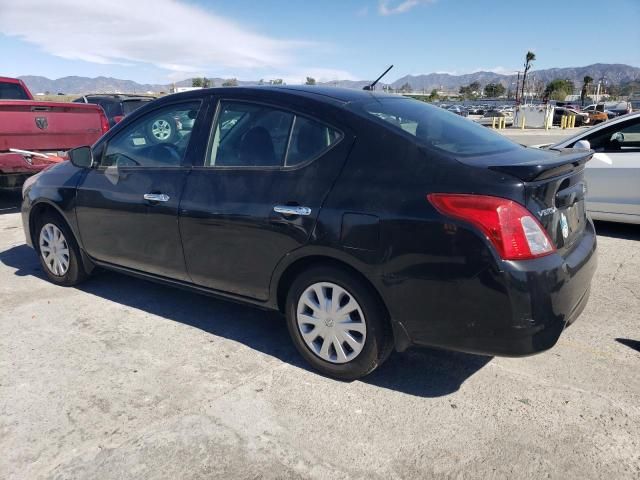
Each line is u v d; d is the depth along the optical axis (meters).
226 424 2.88
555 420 2.88
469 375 3.36
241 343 3.82
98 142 4.46
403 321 2.93
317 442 2.74
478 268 2.66
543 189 2.77
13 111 7.07
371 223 2.90
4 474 2.52
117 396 3.14
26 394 3.17
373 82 4.47
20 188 7.53
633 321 4.09
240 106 3.64
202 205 3.61
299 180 3.22
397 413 2.97
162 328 4.07
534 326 2.67
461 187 2.74
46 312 4.37
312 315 3.32
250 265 3.46
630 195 6.30
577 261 2.96
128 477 2.50
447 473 2.51
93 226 4.40
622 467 2.53
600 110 51.25
